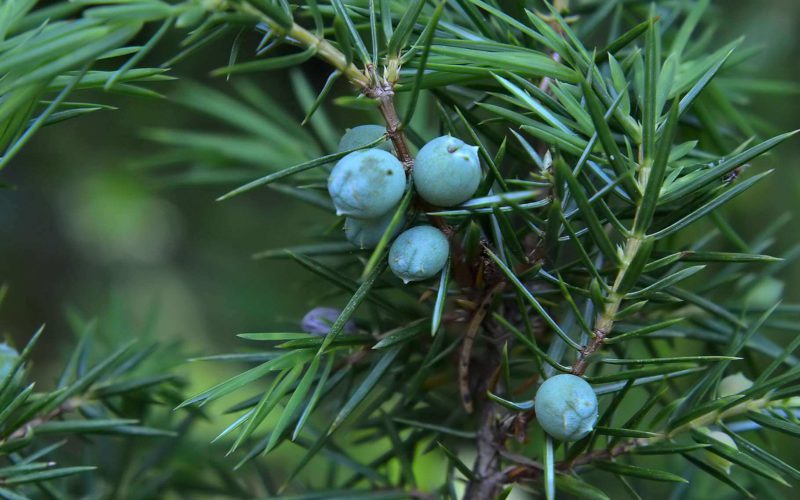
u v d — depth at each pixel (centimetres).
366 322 22
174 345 28
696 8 23
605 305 19
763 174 19
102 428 22
